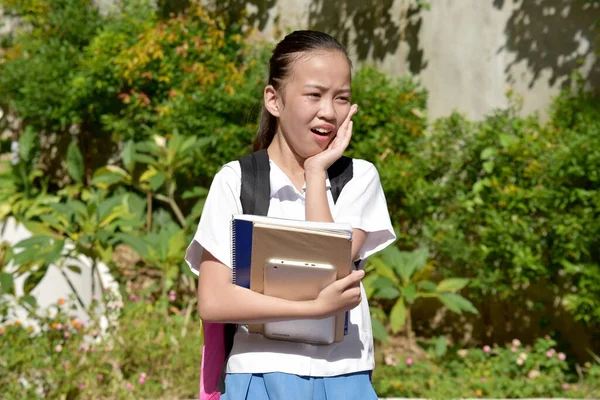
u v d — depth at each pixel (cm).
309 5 792
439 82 737
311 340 208
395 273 640
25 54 834
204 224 216
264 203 218
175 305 678
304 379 208
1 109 885
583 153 598
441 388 548
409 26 750
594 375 596
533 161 629
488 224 634
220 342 220
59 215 662
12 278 564
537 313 666
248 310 201
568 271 599
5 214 766
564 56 689
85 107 806
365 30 769
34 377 512
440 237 649
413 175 662
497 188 636
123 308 578
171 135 732
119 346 538
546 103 696
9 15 897
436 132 695
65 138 887
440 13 737
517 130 657
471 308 606
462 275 666
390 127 692
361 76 720
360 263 232
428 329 700
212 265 212
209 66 754
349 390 211
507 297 657
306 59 218
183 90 738
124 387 520
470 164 665
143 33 763
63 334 538
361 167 230
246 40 802
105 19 832
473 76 723
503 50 711
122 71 758
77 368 519
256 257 200
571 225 597
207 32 775
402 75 753
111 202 661
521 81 705
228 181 219
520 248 613
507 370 584
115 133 778
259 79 728
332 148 218
